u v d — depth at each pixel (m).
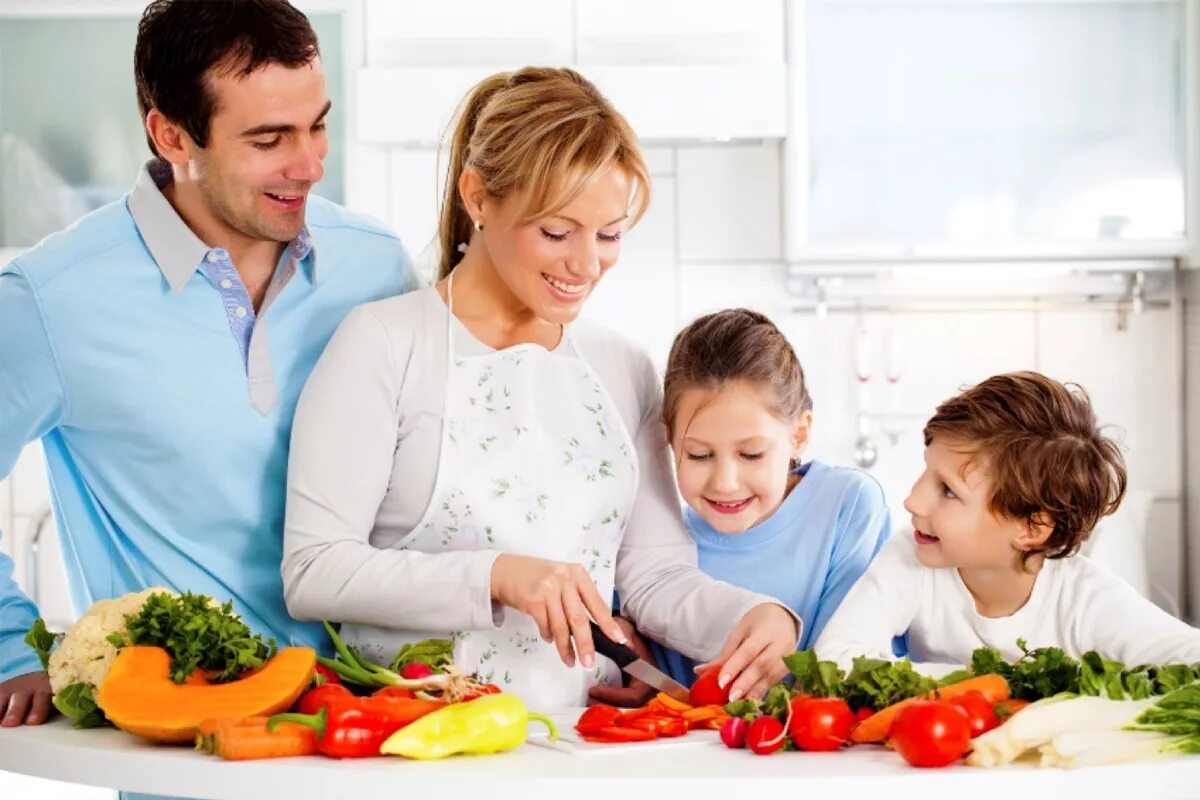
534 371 1.64
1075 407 1.72
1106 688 1.33
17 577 3.46
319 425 1.56
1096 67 3.16
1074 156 3.17
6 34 3.12
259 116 1.56
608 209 1.48
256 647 1.35
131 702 1.29
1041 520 1.67
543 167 1.45
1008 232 3.18
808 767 1.20
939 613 1.75
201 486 1.69
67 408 1.67
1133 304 3.46
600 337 1.74
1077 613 1.69
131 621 1.35
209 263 1.67
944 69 3.16
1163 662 1.59
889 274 3.45
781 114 3.10
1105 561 3.26
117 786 1.25
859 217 3.18
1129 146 3.16
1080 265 3.31
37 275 1.64
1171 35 3.15
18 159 3.14
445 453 1.59
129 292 1.66
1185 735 1.23
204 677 1.33
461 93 3.07
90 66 3.12
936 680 1.41
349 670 1.40
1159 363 3.46
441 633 1.59
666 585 1.70
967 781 1.17
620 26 3.12
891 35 3.16
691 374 1.70
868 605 1.72
